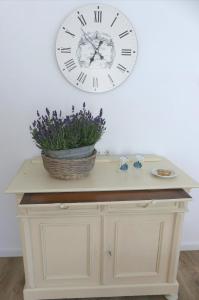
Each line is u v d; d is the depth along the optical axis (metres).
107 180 1.27
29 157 1.59
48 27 1.39
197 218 1.83
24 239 1.24
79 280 1.36
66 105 1.53
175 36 1.46
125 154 1.65
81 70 1.46
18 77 1.45
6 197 1.65
